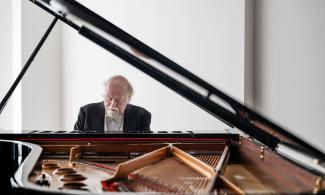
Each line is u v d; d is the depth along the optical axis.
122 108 3.89
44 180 2.05
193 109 4.84
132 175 2.13
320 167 1.90
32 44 5.07
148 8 4.99
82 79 5.45
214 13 4.66
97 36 2.14
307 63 4.40
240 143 2.71
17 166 2.68
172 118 4.95
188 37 4.79
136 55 2.12
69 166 2.54
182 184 2.02
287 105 4.49
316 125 4.38
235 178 2.12
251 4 4.64
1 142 2.71
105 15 5.21
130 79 5.16
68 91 5.54
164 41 4.92
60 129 5.57
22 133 2.91
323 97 4.35
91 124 3.90
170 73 2.38
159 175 2.19
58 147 2.82
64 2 1.94
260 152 2.24
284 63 4.49
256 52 4.65
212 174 2.11
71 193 1.55
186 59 4.81
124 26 5.12
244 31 4.55
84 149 2.79
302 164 1.88
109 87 3.89
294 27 4.43
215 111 2.19
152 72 2.18
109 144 2.82
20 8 4.91
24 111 5.05
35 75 5.19
